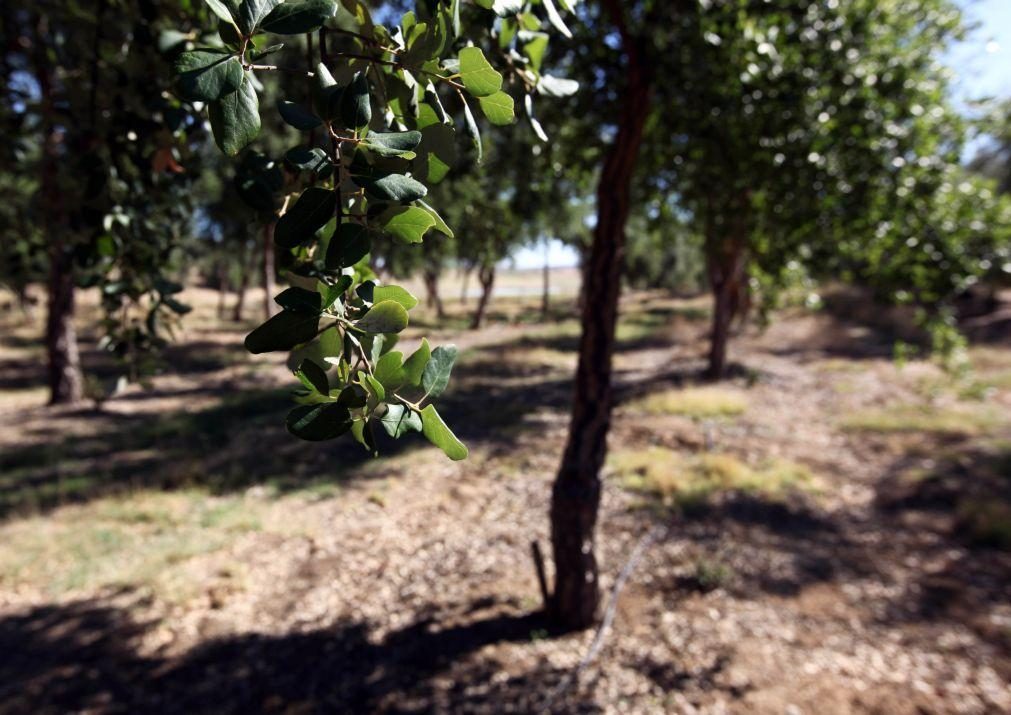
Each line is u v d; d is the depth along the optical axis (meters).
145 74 1.53
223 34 0.49
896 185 4.13
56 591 6.03
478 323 29.31
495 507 8.24
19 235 2.12
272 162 0.67
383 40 0.66
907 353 5.54
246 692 4.73
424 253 11.17
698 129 4.24
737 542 7.21
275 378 17.84
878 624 5.60
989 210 4.37
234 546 7.02
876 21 3.91
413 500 8.47
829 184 4.08
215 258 29.12
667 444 10.93
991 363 15.34
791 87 3.73
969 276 4.47
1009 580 6.28
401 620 5.67
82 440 11.52
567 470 5.21
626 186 4.52
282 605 5.90
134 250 1.69
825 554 6.96
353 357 0.57
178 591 6.02
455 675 4.91
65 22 1.75
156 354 1.75
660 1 3.89
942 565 6.64
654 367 18.64
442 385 0.57
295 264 0.66
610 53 4.37
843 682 4.80
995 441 10.24
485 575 6.46
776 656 5.12
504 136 4.47
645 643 5.30
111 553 6.75
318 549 7.01
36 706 4.54
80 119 1.65
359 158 0.53
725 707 4.55
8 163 1.97
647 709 4.52
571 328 29.12
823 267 4.97
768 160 3.96
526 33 1.05
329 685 4.81
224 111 0.49
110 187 1.66
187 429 12.25
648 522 7.72
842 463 9.96
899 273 4.75
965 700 4.60
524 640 5.33
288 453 10.42
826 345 19.72
